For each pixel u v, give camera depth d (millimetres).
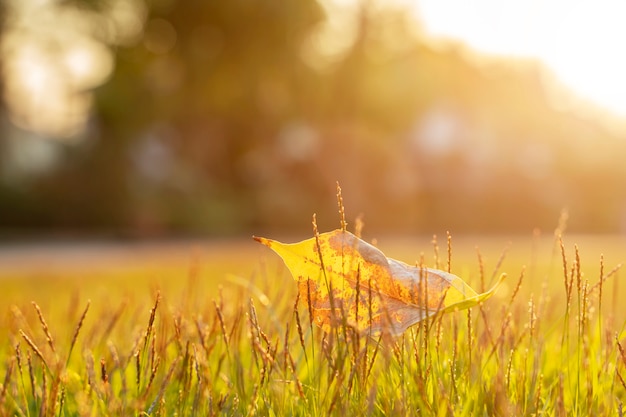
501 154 43594
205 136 35156
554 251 2445
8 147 33438
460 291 1767
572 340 2691
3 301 5398
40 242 25016
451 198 40906
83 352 2438
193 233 28531
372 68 40344
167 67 35188
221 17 34000
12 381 2098
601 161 44125
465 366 1960
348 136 34844
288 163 33875
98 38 34562
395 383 1867
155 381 2113
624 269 9680
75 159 30328
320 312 1823
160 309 2695
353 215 33156
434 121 45156
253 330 1929
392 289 1796
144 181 30906
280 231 30578
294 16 34469
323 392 1949
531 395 1899
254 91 35312
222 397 1914
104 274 9992
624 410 1938
